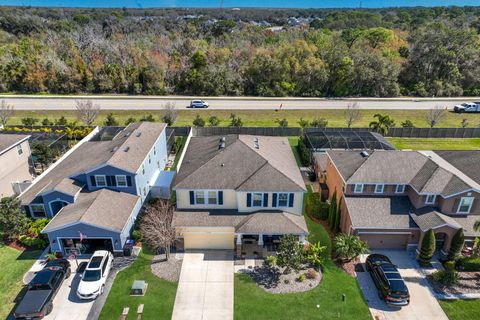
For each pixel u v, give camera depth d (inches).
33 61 3088.1
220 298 917.8
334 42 3582.7
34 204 1167.0
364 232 1089.4
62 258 1041.5
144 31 4503.0
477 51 3228.3
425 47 3275.1
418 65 3277.6
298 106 2662.4
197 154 1318.9
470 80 3181.6
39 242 1082.7
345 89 3102.9
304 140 1795.0
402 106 2721.5
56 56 3260.3
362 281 987.9
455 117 2500.0
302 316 868.6
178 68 3166.8
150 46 3663.9
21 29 4461.1
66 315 856.9
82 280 917.8
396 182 1146.0
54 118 2332.7
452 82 3198.8
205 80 3029.0
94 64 3142.2
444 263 1048.2
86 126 2037.4
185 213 1115.3
